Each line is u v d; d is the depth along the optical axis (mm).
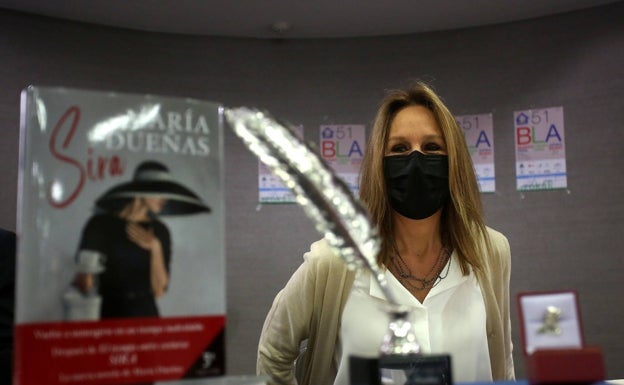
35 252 736
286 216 4234
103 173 779
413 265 1517
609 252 3848
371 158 1514
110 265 763
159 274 784
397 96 1521
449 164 1457
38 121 762
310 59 4406
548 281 3949
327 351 1529
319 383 1557
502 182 4109
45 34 4039
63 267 744
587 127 3973
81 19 4102
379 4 3908
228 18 4074
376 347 1431
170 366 770
